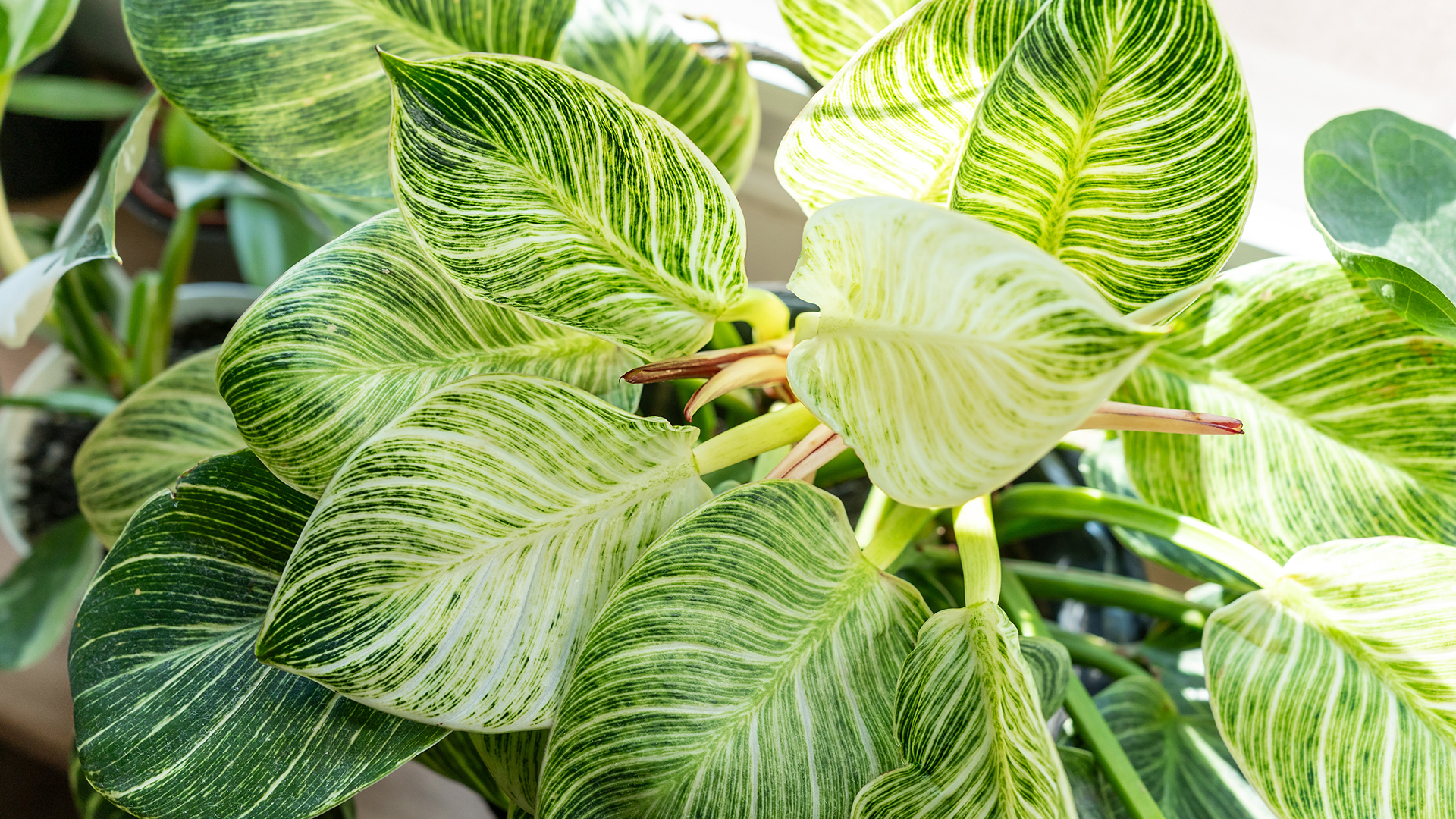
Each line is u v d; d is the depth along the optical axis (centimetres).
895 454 47
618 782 51
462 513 52
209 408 79
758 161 110
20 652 84
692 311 57
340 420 56
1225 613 58
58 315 103
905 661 54
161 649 56
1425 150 62
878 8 62
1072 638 75
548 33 66
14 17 76
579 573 54
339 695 55
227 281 140
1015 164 51
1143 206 51
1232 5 98
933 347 44
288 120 63
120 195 62
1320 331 61
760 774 51
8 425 114
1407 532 60
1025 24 51
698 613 52
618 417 54
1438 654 55
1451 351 59
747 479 75
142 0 61
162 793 53
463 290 53
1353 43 97
